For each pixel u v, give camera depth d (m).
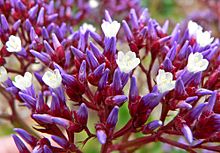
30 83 0.22
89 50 0.22
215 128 0.21
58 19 0.27
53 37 0.23
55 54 0.23
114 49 0.22
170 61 0.21
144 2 0.40
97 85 0.21
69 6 0.28
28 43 0.24
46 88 0.23
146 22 0.25
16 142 0.21
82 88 0.21
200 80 0.22
